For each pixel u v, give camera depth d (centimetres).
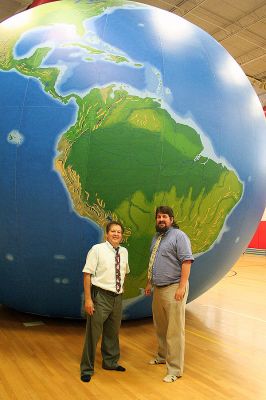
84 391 315
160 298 349
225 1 1210
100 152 404
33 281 443
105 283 335
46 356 387
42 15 485
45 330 463
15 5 1228
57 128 408
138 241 421
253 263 1350
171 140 418
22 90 424
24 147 411
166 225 353
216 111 451
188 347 430
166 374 353
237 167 461
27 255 429
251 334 482
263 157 505
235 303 655
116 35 446
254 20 1291
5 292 480
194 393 319
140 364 375
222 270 510
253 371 369
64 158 405
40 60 432
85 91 412
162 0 1213
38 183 409
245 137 476
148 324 500
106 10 478
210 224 448
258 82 1700
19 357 383
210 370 368
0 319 502
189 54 465
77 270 428
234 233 480
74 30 449
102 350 361
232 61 523
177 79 438
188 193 425
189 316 559
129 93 416
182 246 339
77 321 497
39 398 301
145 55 438
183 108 429
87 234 412
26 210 415
